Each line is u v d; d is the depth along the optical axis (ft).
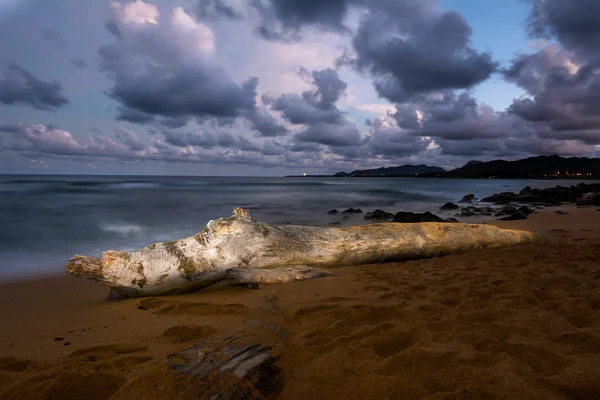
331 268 21.09
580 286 14.92
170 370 7.33
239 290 16.53
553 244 26.22
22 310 14.34
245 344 9.01
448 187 187.93
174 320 12.46
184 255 16.89
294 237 20.12
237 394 7.00
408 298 14.46
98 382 7.74
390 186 204.13
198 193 115.85
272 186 194.39
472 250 25.23
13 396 7.39
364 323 11.60
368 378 7.50
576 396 6.75
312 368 8.34
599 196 66.85
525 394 6.72
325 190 148.05
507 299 13.55
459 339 9.62
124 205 70.33
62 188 130.52
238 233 18.11
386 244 22.34
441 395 6.77
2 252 29.17
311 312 13.01
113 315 13.30
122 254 16.12
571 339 9.37
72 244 32.50
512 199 82.89
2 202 72.49
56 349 10.08
